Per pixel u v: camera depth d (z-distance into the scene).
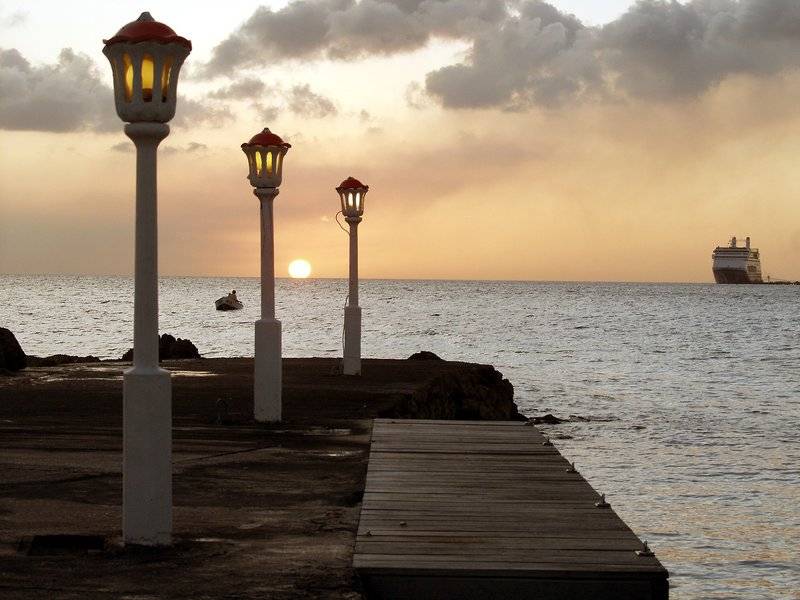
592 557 6.54
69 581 6.03
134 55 6.51
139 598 5.71
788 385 43.78
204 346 61.03
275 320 13.71
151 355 6.89
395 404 16.30
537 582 6.20
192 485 9.16
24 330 72.12
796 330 89.56
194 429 12.96
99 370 22.44
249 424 13.51
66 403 15.72
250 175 13.52
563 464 10.38
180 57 6.62
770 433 28.33
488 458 10.77
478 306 140.62
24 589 5.84
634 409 34.66
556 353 61.78
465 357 58.25
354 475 9.77
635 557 6.54
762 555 14.60
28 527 7.35
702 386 43.22
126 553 6.70
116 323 81.81
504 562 6.39
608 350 64.56
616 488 19.64
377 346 66.12
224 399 14.95
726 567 14.02
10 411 14.70
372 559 6.45
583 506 8.21
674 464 22.69
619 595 6.20
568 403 36.56
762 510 17.59
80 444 11.39
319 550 6.88
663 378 46.88
